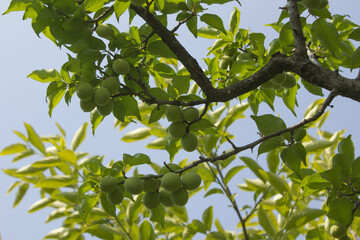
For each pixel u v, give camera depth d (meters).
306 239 2.22
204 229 3.45
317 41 2.49
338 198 1.98
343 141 2.16
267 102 2.81
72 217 3.50
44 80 2.08
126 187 1.94
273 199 3.68
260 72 2.13
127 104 2.23
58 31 2.01
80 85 2.01
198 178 2.03
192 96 2.22
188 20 2.28
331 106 2.18
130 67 2.13
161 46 2.12
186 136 2.19
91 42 2.04
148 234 2.69
